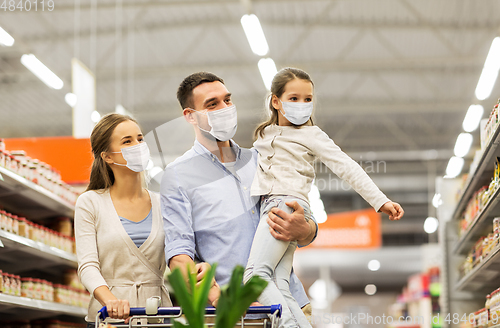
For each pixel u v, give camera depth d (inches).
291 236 79.6
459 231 217.0
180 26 453.4
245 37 469.7
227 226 81.8
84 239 87.4
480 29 439.5
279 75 89.9
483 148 147.9
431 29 444.5
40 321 189.9
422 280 534.9
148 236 89.4
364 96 579.5
